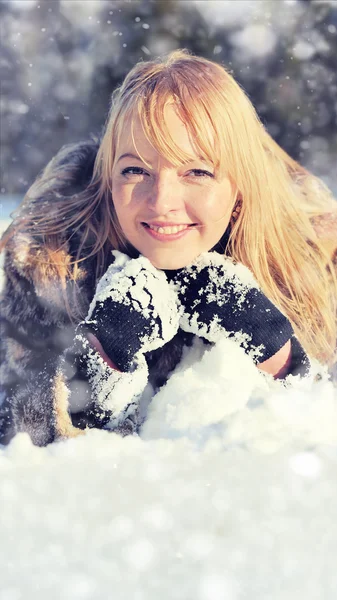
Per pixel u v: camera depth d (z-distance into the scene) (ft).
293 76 19.02
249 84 18.98
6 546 2.66
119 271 4.22
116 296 4.08
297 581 2.49
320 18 18.62
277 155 5.37
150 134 4.10
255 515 2.86
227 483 3.08
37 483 3.10
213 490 3.02
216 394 3.82
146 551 2.62
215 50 10.69
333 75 19.16
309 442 3.46
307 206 5.49
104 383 3.98
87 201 4.97
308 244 5.14
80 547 2.65
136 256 4.77
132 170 4.24
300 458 3.20
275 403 3.62
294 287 4.95
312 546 2.68
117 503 2.93
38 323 4.84
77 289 4.83
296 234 5.06
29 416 4.21
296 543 2.69
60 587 2.44
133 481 3.11
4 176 20.67
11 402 4.52
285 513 2.87
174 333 4.15
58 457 3.39
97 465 3.28
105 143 4.68
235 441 3.44
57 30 19.61
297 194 5.57
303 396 3.70
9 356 4.91
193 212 4.21
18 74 20.11
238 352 4.04
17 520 2.82
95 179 5.04
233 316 4.14
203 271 4.26
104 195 4.85
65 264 4.85
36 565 2.56
